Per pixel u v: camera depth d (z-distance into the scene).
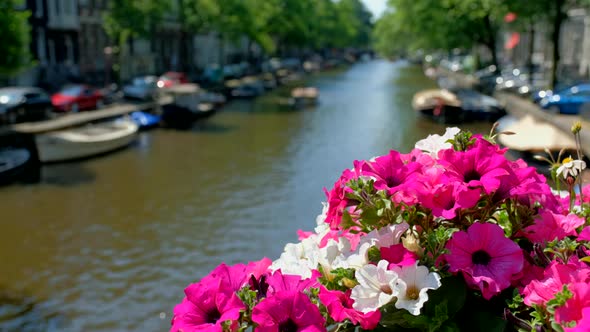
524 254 2.05
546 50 55.09
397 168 2.14
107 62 40.38
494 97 38.62
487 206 2.03
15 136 22.69
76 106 30.05
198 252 14.05
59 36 42.78
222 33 57.19
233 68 57.97
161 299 11.67
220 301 1.89
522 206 2.10
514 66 53.97
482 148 2.07
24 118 26.00
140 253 13.91
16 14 20.23
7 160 20.94
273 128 32.66
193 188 19.78
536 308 1.80
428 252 1.95
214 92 43.97
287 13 73.38
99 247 14.29
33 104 26.53
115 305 11.41
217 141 28.55
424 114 33.22
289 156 25.11
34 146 22.94
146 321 10.84
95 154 24.42
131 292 11.96
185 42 55.22
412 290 1.86
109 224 15.98
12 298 11.67
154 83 37.09
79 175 21.41
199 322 1.90
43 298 11.70
